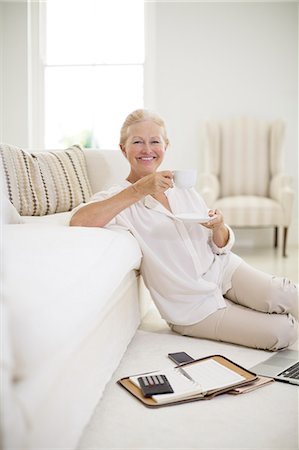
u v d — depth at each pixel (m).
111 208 1.71
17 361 0.80
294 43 4.83
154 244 1.84
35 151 2.44
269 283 1.84
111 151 2.54
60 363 0.92
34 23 4.79
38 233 1.38
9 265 1.01
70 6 4.82
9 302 0.84
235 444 1.19
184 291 1.84
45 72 4.92
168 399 1.39
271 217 4.20
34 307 0.88
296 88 4.86
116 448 1.18
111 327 1.52
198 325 1.89
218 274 1.91
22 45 4.77
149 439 1.22
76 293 1.05
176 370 1.56
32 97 4.88
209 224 1.81
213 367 1.58
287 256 4.31
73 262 1.18
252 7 4.84
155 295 1.89
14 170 2.11
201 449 1.17
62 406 0.98
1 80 4.80
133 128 1.87
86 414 1.19
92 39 4.86
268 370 1.61
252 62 4.88
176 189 1.93
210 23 4.87
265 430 1.26
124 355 1.76
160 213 1.85
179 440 1.21
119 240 1.59
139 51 4.84
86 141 4.98
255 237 4.97
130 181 1.94
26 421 0.76
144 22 4.80
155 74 4.91
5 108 4.82
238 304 1.97
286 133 4.90
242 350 1.80
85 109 4.95
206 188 4.33
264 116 4.91
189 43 4.89
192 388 1.43
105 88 4.91
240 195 4.70
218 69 4.90
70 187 2.30
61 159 2.37
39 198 2.16
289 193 4.18
